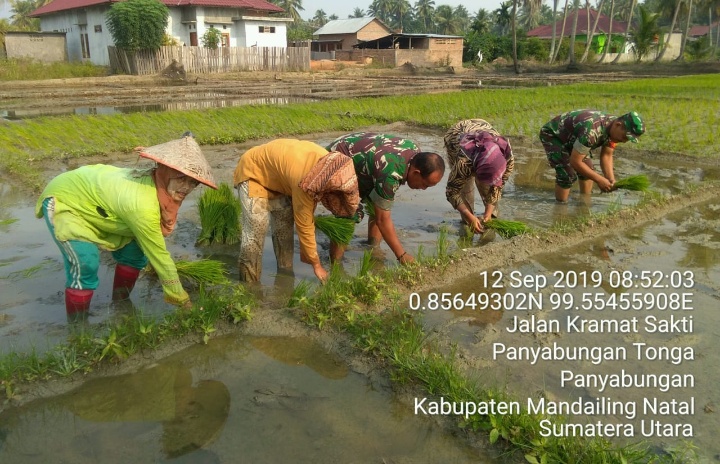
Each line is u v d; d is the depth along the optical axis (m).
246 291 4.79
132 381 3.63
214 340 4.12
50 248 5.83
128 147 10.80
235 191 8.08
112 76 30.59
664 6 52.44
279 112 15.31
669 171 9.70
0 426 3.20
